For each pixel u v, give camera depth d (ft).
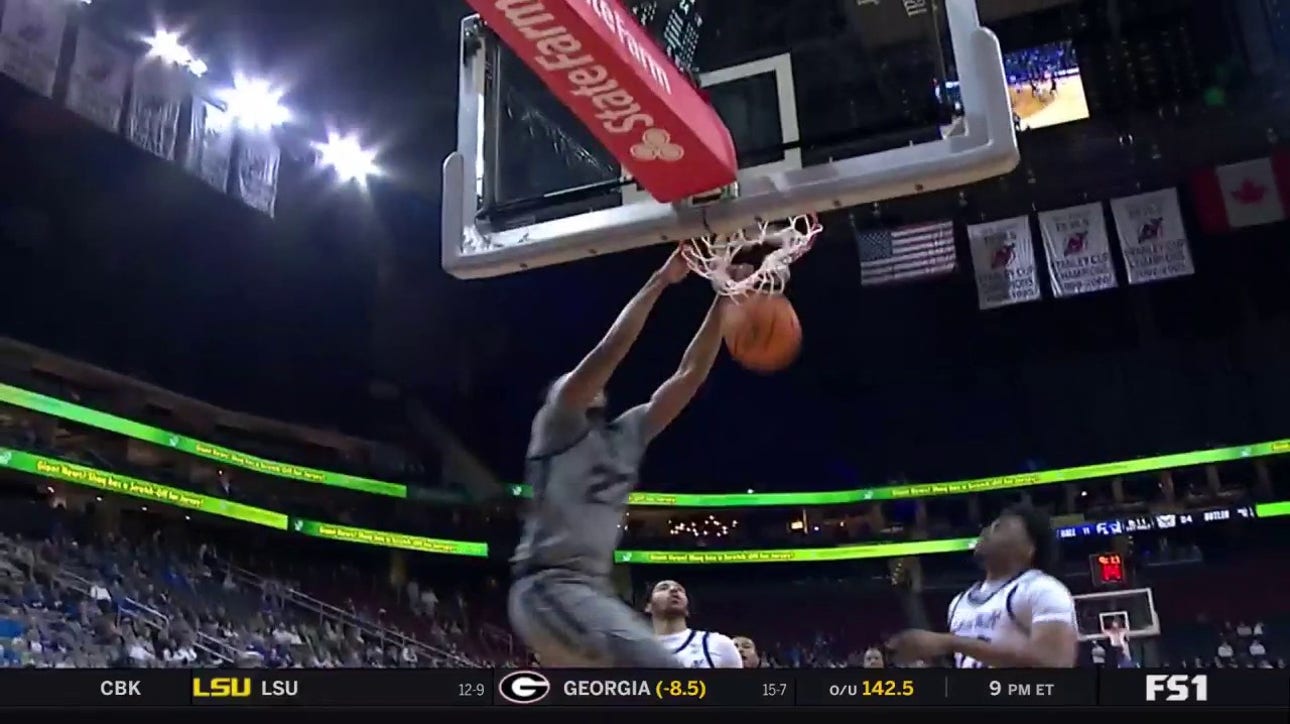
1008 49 38.01
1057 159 37.45
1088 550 40.29
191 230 35.78
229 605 34.76
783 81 6.76
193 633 32.09
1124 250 33.91
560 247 6.98
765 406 43.93
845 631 41.73
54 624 28.14
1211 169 36.47
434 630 38.83
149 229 35.24
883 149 6.33
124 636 29.78
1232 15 36.32
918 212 38.81
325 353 39.11
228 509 36.32
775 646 41.91
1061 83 37.14
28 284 33.14
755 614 42.78
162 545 34.94
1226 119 36.01
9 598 27.89
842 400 43.45
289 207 37.17
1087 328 41.29
